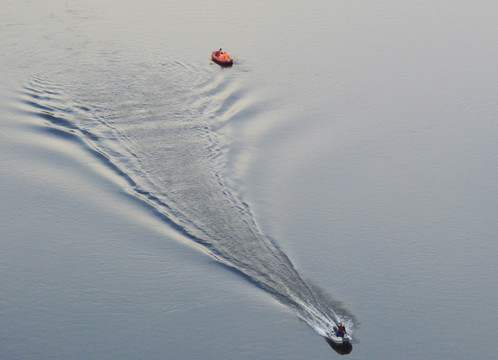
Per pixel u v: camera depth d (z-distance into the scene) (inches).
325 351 1537.9
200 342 1555.1
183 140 2396.7
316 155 2391.7
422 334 1601.9
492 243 1934.1
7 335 1563.7
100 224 1946.4
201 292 1702.8
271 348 1542.8
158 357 1512.1
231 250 1851.6
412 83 3105.3
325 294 1716.3
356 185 2212.1
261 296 1695.4
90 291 1705.2
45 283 1731.1
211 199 2060.8
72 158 2273.6
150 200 2052.2
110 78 2891.2
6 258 1822.1
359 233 1961.1
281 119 2657.5
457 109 2847.0
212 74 3036.4
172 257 1815.9
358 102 2869.1
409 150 2470.5
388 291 1736.0
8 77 2861.7
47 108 2610.7
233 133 2498.8
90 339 1560.0
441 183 2249.0
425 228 1995.6
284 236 1926.7
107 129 2456.9
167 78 2940.5
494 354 1544.0
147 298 1683.1
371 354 1539.1
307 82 3038.9
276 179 2212.1
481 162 2400.3
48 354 1513.3
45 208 2021.4
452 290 1744.6
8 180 2151.8
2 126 2469.2
